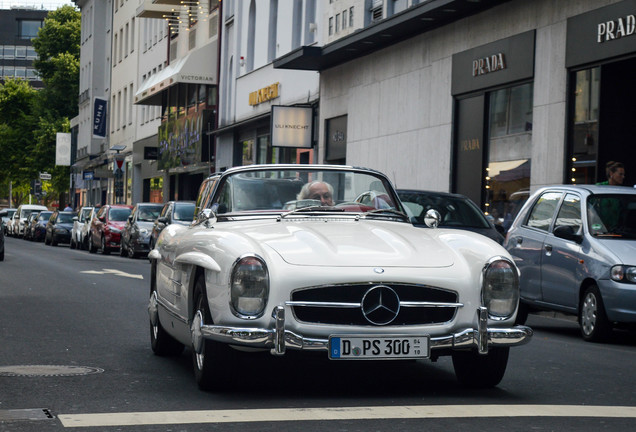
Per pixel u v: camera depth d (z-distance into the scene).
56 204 127.75
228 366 8.02
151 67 65.25
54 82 98.38
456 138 26.84
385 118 30.80
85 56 90.00
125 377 9.02
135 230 35.34
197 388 8.44
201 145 50.56
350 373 9.35
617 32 19.72
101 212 41.22
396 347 7.67
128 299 17.12
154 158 60.53
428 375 9.30
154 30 64.69
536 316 17.00
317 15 36.38
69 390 8.31
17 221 68.00
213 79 50.50
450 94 26.89
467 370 8.56
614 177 16.84
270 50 42.25
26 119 96.50
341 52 32.03
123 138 73.56
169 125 56.97
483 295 7.89
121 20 76.12
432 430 6.75
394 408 7.53
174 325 9.35
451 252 8.15
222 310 7.71
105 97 82.56
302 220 9.05
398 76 29.97
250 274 7.62
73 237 46.50
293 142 35.34
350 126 33.38
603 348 12.23
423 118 28.41
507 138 24.38
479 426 6.91
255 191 9.41
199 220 9.39
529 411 7.51
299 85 38.25
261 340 7.55
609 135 20.44
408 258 7.91
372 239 8.27
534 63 22.91
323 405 7.65
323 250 7.91
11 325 13.02
